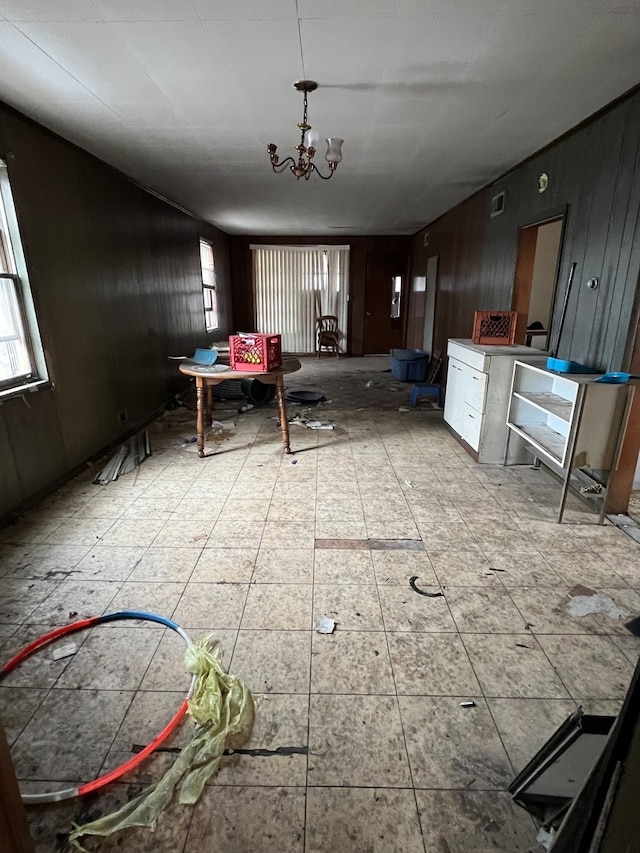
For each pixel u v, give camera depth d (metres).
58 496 3.10
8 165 2.74
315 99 2.72
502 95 2.64
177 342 5.95
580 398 2.52
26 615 1.95
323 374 7.70
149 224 5.00
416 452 3.95
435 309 7.03
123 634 1.84
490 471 3.54
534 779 1.19
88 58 2.22
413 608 1.99
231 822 1.20
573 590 2.11
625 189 2.61
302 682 1.61
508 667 1.68
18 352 2.99
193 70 2.35
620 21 1.91
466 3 1.80
